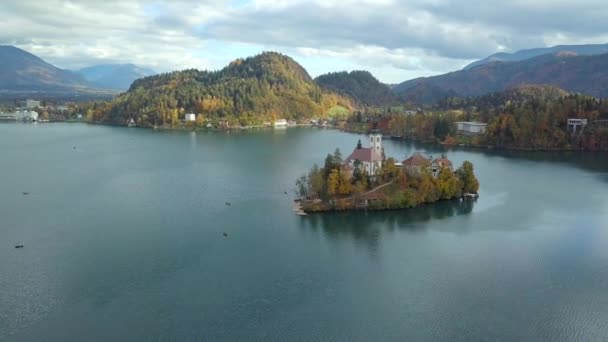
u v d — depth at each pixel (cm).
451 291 12812
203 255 15338
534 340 10631
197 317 11588
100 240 16688
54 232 17538
